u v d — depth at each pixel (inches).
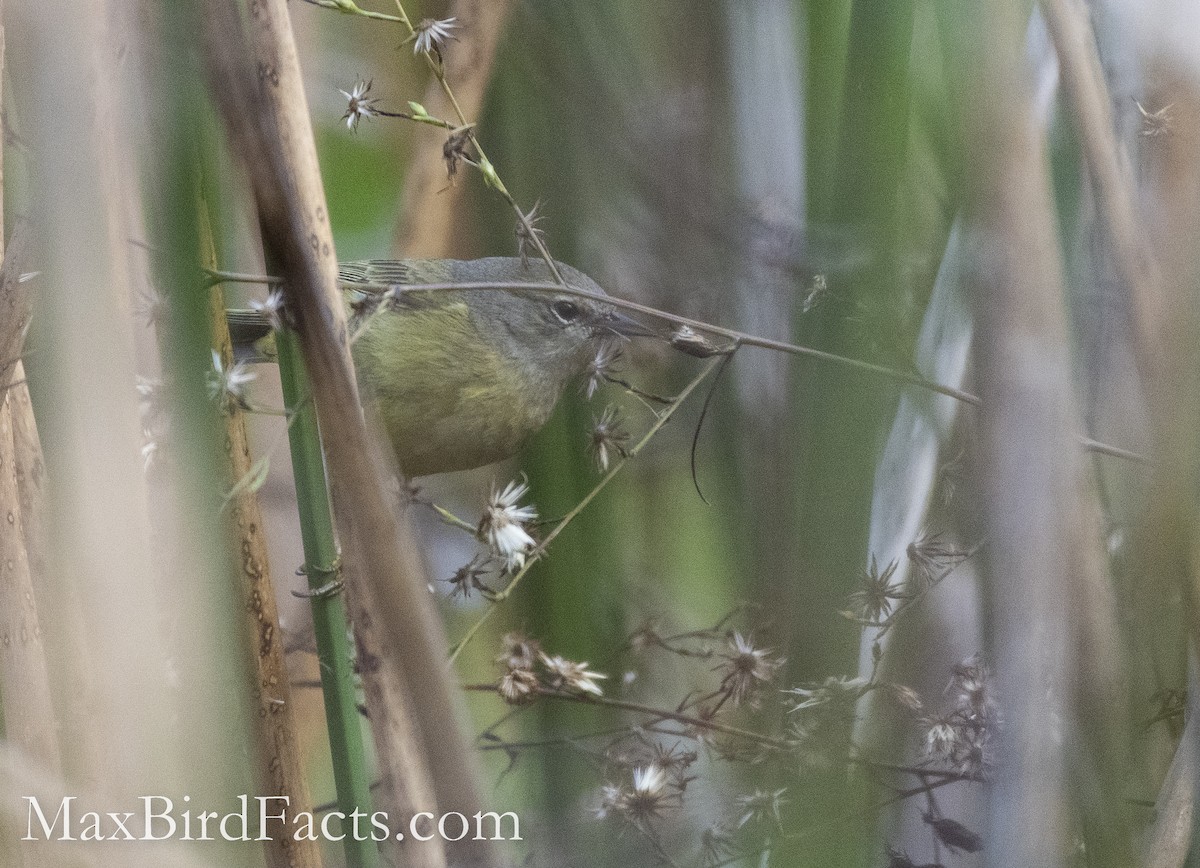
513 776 253.4
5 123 177.6
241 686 171.8
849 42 189.3
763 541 214.7
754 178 232.2
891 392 191.0
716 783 224.1
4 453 172.6
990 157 146.8
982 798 188.4
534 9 244.5
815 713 190.2
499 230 292.4
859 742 207.0
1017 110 146.4
